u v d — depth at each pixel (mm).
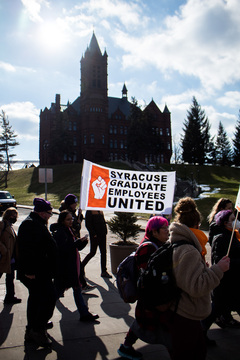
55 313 4902
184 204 3010
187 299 2598
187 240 2693
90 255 6840
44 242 3900
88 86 87938
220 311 3914
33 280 3832
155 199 5875
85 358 3504
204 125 80375
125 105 102625
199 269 2512
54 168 69938
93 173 5906
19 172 76375
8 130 72000
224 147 91688
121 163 68750
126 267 3451
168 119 98062
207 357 3615
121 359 3480
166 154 96312
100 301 5426
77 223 6070
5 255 5086
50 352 3639
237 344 3984
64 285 4609
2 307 5113
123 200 5883
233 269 3916
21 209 31359
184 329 2588
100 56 90125
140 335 2984
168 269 2602
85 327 4352
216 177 56844
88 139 86625
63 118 81312
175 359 2609
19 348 3732
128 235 7410
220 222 4219
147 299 2631
